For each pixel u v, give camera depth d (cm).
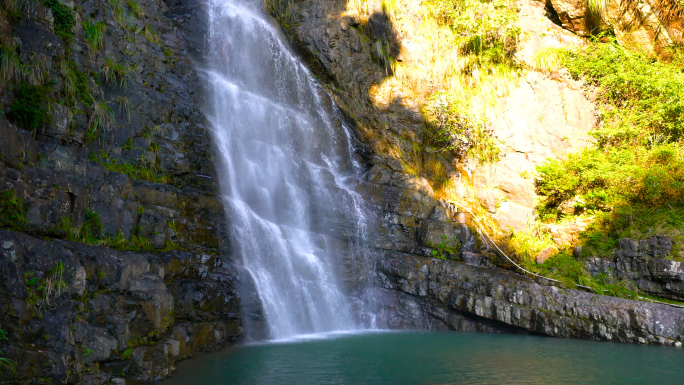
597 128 2048
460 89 2205
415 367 1077
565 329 1491
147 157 1445
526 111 2103
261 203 1789
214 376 974
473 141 2109
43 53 1071
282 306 1484
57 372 700
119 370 865
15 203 834
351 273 1744
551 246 1817
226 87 1880
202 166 1633
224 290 1296
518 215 1992
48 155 995
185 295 1211
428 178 2119
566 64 2103
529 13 2230
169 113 1614
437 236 1827
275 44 2219
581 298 1503
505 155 2083
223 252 1438
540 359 1166
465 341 1416
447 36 2266
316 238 1728
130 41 1557
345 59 2247
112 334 865
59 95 1088
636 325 1390
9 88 970
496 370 1054
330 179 1952
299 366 1072
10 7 1030
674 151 1802
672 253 1482
